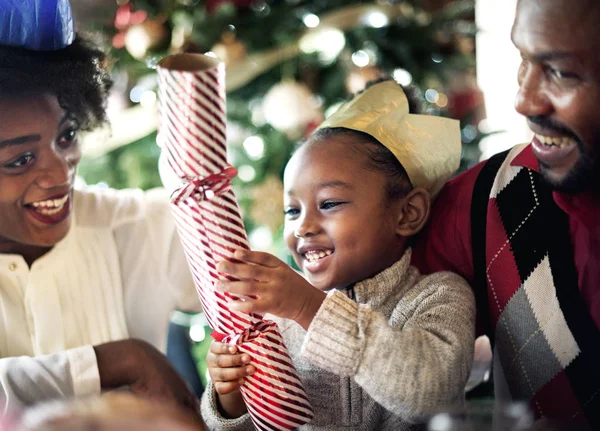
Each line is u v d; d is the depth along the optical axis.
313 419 1.23
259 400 1.08
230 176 1.01
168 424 0.66
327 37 2.12
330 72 2.18
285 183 1.27
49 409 0.68
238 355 1.07
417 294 1.22
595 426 1.14
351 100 1.34
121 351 1.35
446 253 1.29
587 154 1.03
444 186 1.35
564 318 1.16
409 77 2.16
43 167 1.28
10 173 1.26
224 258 1.03
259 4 2.17
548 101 1.03
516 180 1.24
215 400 1.23
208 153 0.99
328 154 1.24
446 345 1.11
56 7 1.29
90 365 1.32
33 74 1.26
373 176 1.24
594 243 1.13
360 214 1.22
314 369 1.24
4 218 1.30
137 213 1.50
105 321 1.43
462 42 2.22
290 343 1.27
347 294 1.27
